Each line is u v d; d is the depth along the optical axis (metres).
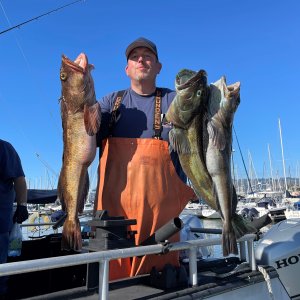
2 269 1.67
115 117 3.12
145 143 2.95
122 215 2.88
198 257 3.97
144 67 3.18
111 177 2.97
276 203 33.47
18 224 3.66
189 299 2.27
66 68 2.93
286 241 3.12
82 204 2.75
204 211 18.83
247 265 2.78
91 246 2.42
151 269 2.69
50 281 3.22
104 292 2.01
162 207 2.87
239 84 2.85
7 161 3.43
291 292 2.97
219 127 2.83
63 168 2.85
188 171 2.91
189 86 2.83
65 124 2.92
